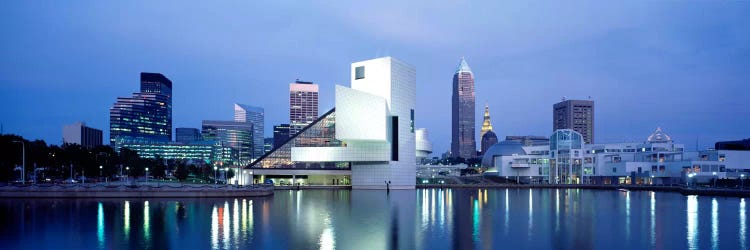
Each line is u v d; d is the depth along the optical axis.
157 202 105.50
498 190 190.38
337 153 189.50
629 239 55.66
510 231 61.09
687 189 157.25
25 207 92.44
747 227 65.94
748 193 139.38
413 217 75.81
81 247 50.00
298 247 49.69
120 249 48.97
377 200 116.38
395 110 186.75
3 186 120.88
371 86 186.00
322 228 62.78
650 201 118.50
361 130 174.62
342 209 89.56
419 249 49.09
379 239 54.59
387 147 184.50
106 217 74.50
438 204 103.62
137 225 65.25
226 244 51.31
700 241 54.78
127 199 115.38
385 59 184.25
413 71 198.25
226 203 103.06
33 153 166.88
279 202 107.50
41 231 60.34
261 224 66.50
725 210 91.56
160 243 51.84
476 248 49.91
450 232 59.97
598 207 97.69
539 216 78.56
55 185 125.38
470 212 84.62
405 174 192.88
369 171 189.25
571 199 125.88
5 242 52.97
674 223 70.38
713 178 193.62
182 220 70.62
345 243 52.09
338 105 175.25
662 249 50.09
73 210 86.00
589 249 49.97
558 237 56.72
